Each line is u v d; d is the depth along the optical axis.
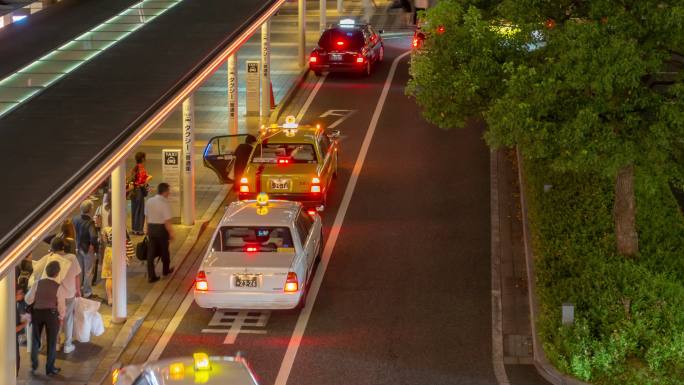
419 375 24.95
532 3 25.31
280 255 27.83
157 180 39.19
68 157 23.61
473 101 27.42
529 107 24.30
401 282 30.64
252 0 41.53
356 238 34.00
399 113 48.59
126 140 25.50
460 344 26.69
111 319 28.00
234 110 43.16
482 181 39.50
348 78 55.22
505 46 26.34
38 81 29.91
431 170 40.78
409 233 34.47
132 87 29.25
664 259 28.45
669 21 23.05
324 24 65.25
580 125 23.66
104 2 41.06
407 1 71.19
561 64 23.77
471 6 26.59
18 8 38.47
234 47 35.56
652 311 25.27
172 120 47.31
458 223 35.31
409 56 60.22
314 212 32.97
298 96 51.75
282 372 25.11
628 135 24.58
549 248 29.67
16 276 26.44
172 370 19.31
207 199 37.84
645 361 24.11
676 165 25.19
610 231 30.58
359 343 26.70
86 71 30.88
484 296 29.62
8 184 21.89
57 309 24.67
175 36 35.16
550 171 35.69
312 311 28.66
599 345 24.02
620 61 23.06
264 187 35.00
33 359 25.00
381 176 40.09
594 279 27.08
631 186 28.38
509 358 25.89
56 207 21.28
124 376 20.61
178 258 32.47
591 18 24.52
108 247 28.77
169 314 28.67
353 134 45.44
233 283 27.11
